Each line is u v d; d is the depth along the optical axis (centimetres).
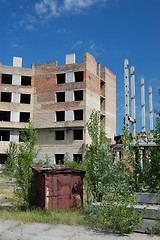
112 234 805
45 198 1058
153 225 815
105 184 1015
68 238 766
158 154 1016
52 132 4062
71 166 2297
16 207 1212
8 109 4147
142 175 1044
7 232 830
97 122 1245
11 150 3547
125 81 1641
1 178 2702
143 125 1706
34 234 808
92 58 4184
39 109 4200
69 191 1105
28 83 4688
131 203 835
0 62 4238
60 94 4344
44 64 4309
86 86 3919
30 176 1226
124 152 1102
